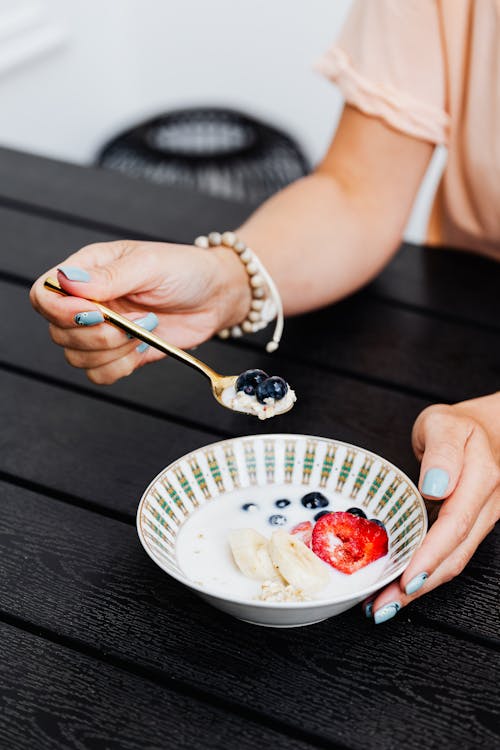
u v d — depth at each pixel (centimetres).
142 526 62
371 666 60
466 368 83
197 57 211
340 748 57
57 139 192
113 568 67
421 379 82
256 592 61
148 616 64
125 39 208
